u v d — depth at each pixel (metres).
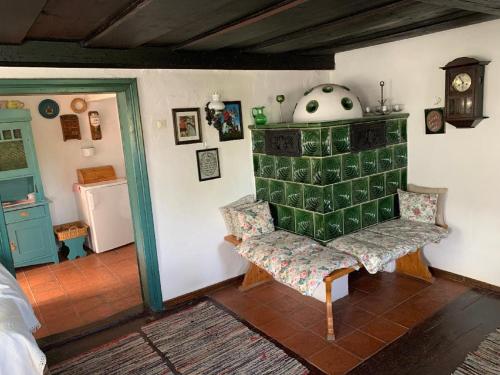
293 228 3.40
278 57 3.54
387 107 3.50
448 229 3.32
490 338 2.54
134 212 3.14
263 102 3.63
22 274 4.17
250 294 3.43
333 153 3.05
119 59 2.73
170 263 3.27
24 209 4.15
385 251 2.86
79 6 1.82
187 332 2.86
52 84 2.59
